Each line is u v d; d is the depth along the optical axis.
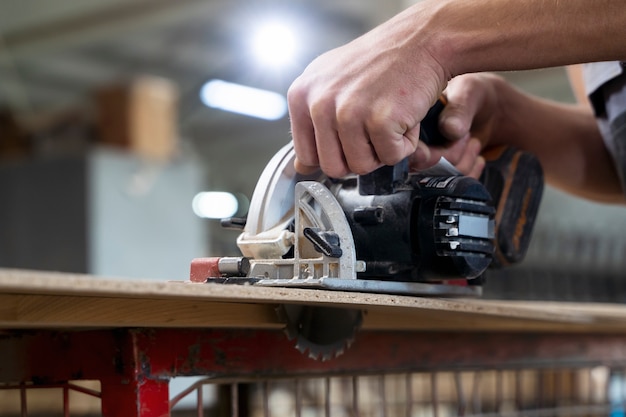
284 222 0.88
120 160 3.21
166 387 0.84
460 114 0.95
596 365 1.38
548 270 2.45
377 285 0.82
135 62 5.89
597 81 1.10
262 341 0.94
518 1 0.81
